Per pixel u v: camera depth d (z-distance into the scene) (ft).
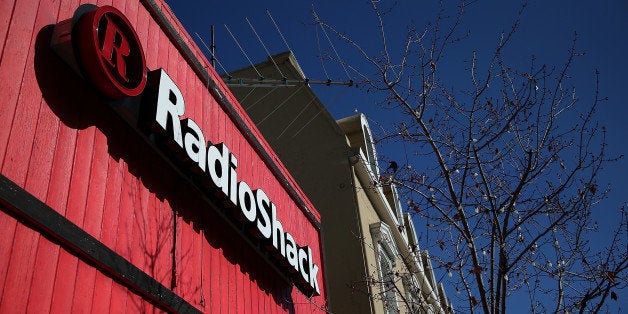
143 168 20.89
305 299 33.88
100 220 17.95
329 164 49.44
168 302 20.03
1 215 14.43
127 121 19.93
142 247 19.80
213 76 28.09
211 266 24.32
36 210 15.23
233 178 25.55
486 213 26.55
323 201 47.65
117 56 18.76
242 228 26.86
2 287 13.97
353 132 57.16
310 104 52.70
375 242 46.93
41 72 16.92
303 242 36.24
